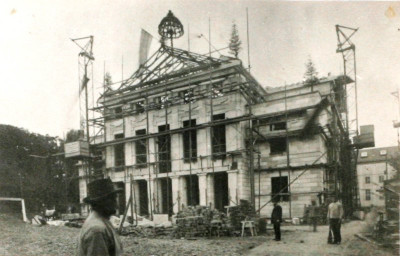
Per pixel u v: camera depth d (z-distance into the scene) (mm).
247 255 11766
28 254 11875
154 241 15336
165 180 35906
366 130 30359
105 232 3025
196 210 19562
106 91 38594
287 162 28266
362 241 13297
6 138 41688
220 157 30266
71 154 36719
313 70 30734
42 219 24438
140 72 37062
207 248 13273
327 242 13258
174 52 35000
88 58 36688
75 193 45500
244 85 31359
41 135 46000
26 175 42906
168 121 33906
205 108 31688
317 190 27656
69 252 12234
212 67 32500
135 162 35219
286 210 28516
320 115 28578
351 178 31641
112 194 3303
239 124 30047
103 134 41062
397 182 16750
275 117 30094
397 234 13078
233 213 19078
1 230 17281
